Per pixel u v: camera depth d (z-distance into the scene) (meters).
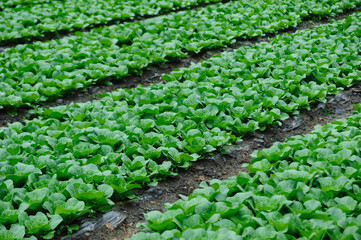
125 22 11.62
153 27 10.63
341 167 4.42
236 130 6.08
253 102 6.61
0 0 14.65
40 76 7.95
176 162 5.27
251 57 8.41
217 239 3.34
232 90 7.03
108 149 5.32
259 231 3.48
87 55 8.86
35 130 6.06
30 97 7.26
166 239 3.54
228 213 3.79
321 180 4.16
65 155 5.12
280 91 6.79
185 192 4.98
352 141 4.84
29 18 11.86
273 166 4.68
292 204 3.80
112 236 4.20
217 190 4.33
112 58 8.69
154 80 8.62
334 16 12.47
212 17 11.69
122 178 4.61
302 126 6.47
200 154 5.47
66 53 8.91
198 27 10.73
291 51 8.69
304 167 4.54
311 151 4.85
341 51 8.59
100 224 4.28
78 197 4.28
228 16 11.45
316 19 12.19
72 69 8.39
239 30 10.50
